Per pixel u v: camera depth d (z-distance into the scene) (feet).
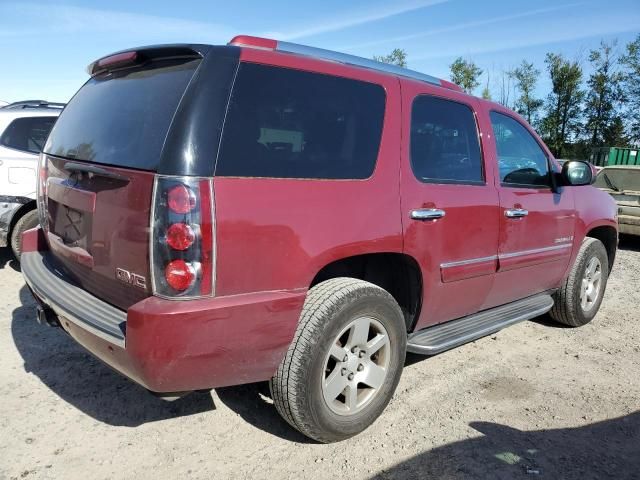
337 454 9.37
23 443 9.25
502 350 14.55
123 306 8.43
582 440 10.16
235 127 7.96
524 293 14.26
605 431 10.52
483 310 13.38
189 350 7.50
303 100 8.90
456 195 11.10
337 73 9.51
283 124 8.55
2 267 20.06
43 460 8.82
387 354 10.02
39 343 13.38
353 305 9.09
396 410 10.98
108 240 8.34
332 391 9.22
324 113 9.15
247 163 7.99
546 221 13.91
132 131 8.41
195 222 7.39
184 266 7.36
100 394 11.07
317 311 8.73
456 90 12.50
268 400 11.15
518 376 12.87
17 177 18.33
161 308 7.29
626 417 11.09
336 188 8.98
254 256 7.92
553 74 142.00
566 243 14.97
